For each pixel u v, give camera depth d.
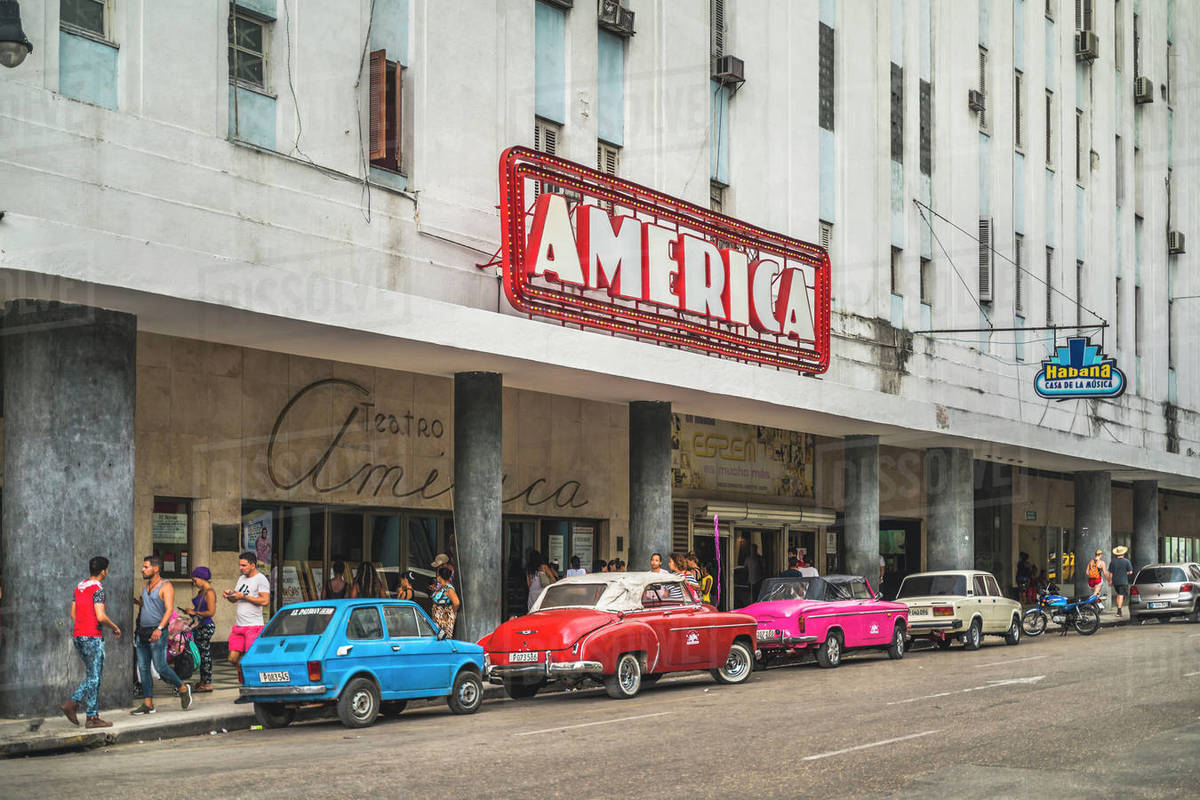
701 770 8.96
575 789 8.22
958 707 12.41
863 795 7.87
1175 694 12.98
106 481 13.08
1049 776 8.46
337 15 15.10
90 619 11.91
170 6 13.08
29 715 12.58
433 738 11.30
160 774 9.28
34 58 11.66
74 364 12.87
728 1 19.64
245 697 12.78
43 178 11.61
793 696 14.18
